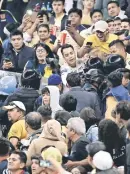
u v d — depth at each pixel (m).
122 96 34.81
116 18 42.00
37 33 42.78
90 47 39.94
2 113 34.66
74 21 42.97
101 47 40.00
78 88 35.47
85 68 37.34
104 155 28.83
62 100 34.28
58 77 36.59
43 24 41.81
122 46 38.38
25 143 32.41
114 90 34.91
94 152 29.41
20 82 37.47
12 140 33.47
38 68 39.34
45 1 45.94
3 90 37.38
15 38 40.34
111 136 30.66
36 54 39.41
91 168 30.77
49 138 31.38
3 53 40.97
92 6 44.78
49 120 31.81
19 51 40.28
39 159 29.75
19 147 33.06
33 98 36.28
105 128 30.67
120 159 30.66
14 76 38.28
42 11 43.59
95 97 35.28
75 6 45.94
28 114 32.91
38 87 36.62
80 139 31.33
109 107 34.84
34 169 29.78
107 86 35.47
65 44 39.69
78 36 41.16
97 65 37.12
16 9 46.81
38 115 32.84
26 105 36.22
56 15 44.28
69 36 41.16
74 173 30.33
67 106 34.16
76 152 31.17
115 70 36.06
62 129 32.22
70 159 31.09
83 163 30.80
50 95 34.78
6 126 34.72
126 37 40.50
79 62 39.09
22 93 36.31
